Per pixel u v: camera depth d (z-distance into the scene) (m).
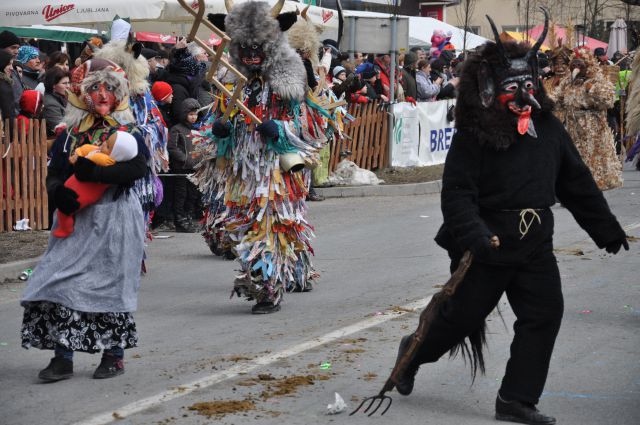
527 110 6.58
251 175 10.55
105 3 19.97
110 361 8.19
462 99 6.70
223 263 14.07
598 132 17.88
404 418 7.06
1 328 10.20
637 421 7.00
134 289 8.05
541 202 6.72
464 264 6.59
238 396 7.60
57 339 7.85
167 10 19.64
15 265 13.05
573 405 7.35
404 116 24.53
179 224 17.00
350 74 22.19
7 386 7.98
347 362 8.53
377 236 16.08
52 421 7.05
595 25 43.94
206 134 10.85
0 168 15.05
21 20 20.73
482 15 53.16
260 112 10.47
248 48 10.30
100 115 8.04
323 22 21.88
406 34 23.69
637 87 11.59
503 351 8.87
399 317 10.25
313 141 10.77
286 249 10.72
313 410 7.25
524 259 6.71
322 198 21.28
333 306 10.91
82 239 7.86
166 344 9.36
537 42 6.64
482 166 6.71
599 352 8.83
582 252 14.02
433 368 8.36
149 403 7.43
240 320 10.36
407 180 23.17
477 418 7.05
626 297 11.10
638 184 23.20
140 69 11.48
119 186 7.94
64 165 8.02
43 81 17.14
